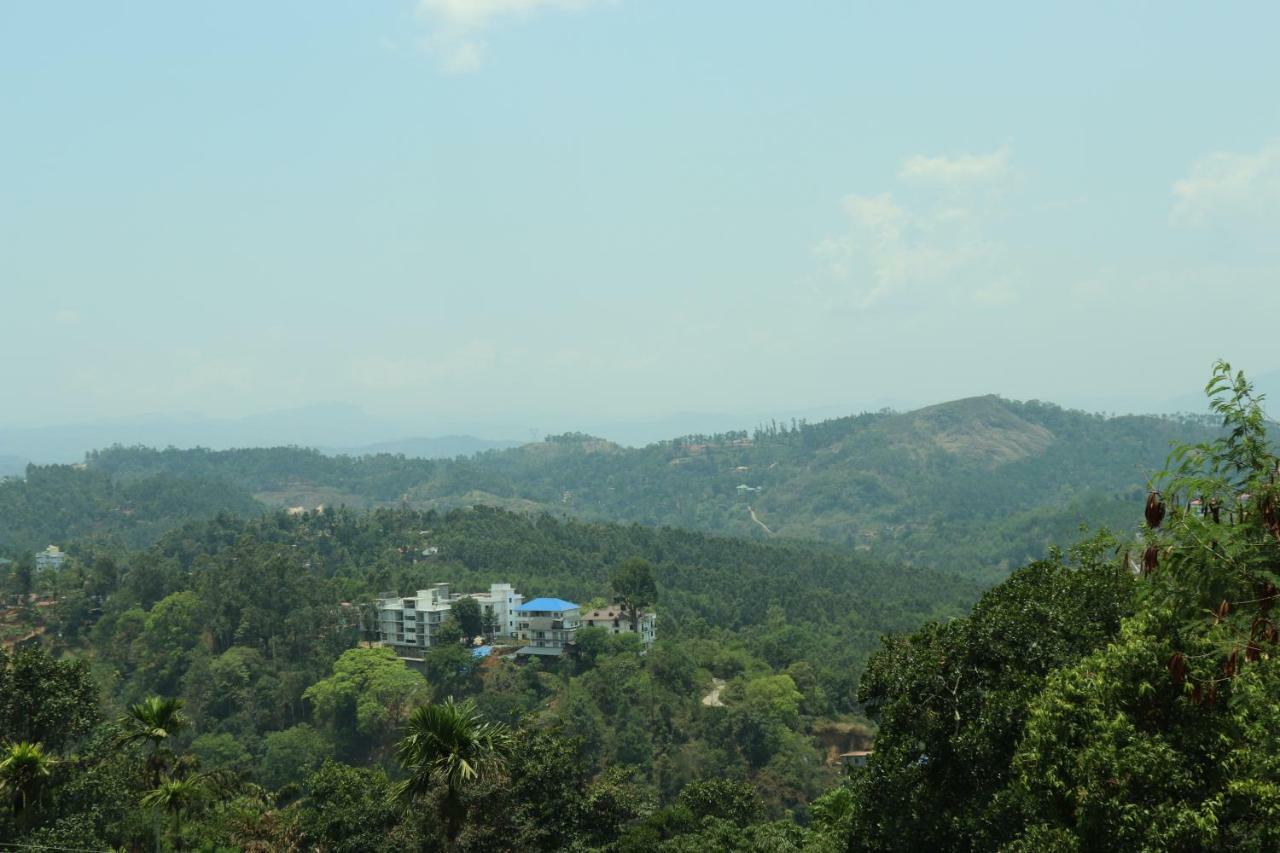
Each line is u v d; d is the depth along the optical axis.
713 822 46.66
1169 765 19.67
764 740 103.88
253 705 115.88
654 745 104.12
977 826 25.31
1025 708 25.58
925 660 29.36
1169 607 20.25
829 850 38.41
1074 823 21.03
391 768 103.00
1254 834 18.61
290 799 72.31
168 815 44.78
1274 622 16.09
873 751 30.20
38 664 45.59
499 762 36.03
